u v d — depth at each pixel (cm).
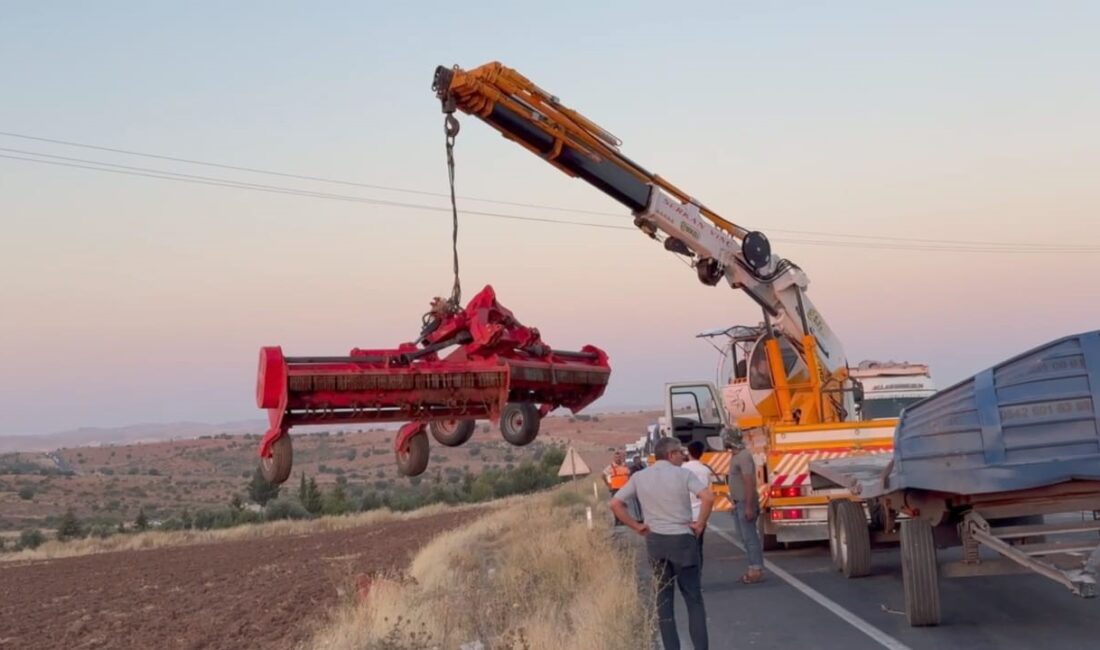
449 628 1164
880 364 2998
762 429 1831
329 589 1898
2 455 19038
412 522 4238
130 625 1691
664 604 970
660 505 970
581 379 1312
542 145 1697
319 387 1098
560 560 1545
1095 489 1020
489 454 15138
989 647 992
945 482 1043
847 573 1516
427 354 1197
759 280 1956
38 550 4481
